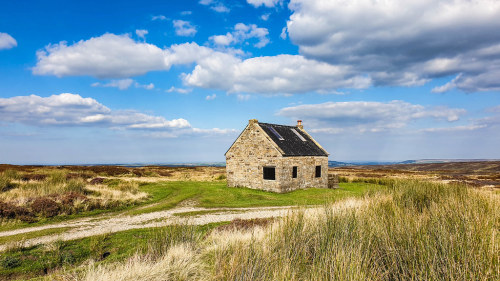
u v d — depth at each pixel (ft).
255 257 18.88
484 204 28.35
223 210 67.92
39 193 74.54
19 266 34.81
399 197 36.78
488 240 16.46
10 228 51.55
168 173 190.19
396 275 15.49
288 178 98.99
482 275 13.50
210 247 27.30
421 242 16.34
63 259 36.76
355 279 14.01
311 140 127.24
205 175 185.47
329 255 17.20
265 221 45.34
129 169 176.04
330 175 122.11
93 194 81.66
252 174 103.45
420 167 395.96
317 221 24.91
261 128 102.17
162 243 29.94
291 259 18.06
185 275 20.02
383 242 18.17
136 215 63.62
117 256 35.58
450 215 21.44
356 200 41.78
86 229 51.21
